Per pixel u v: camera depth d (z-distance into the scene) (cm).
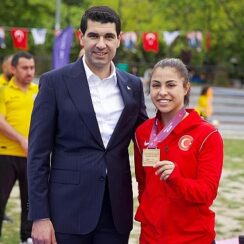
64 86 362
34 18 2762
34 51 2767
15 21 2748
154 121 364
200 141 345
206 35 2311
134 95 377
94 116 360
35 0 2702
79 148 361
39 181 357
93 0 2519
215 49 3192
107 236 370
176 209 347
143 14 2666
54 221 360
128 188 375
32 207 356
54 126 364
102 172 359
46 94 362
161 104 353
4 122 600
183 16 2636
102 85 369
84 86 364
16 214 786
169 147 349
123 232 371
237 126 2158
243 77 3250
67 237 360
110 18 360
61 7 2717
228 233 725
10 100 609
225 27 2698
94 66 366
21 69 609
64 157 362
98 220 359
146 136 364
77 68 369
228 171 1157
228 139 1727
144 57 2922
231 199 910
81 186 357
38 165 357
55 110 362
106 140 364
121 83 374
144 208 358
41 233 355
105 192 364
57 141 366
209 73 3086
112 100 370
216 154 345
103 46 357
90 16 360
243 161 1293
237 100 2503
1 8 2719
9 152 610
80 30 369
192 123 348
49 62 2581
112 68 374
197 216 349
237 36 2867
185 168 345
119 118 367
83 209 358
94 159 359
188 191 332
